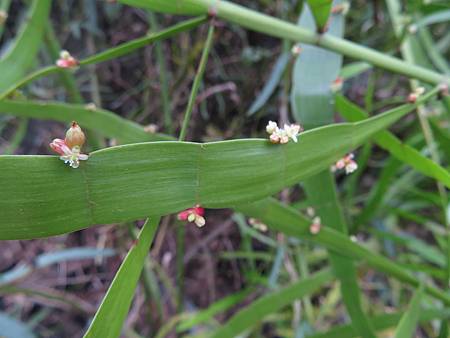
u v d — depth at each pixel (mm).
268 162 65
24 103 96
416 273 162
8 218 51
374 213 147
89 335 61
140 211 58
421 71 104
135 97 194
